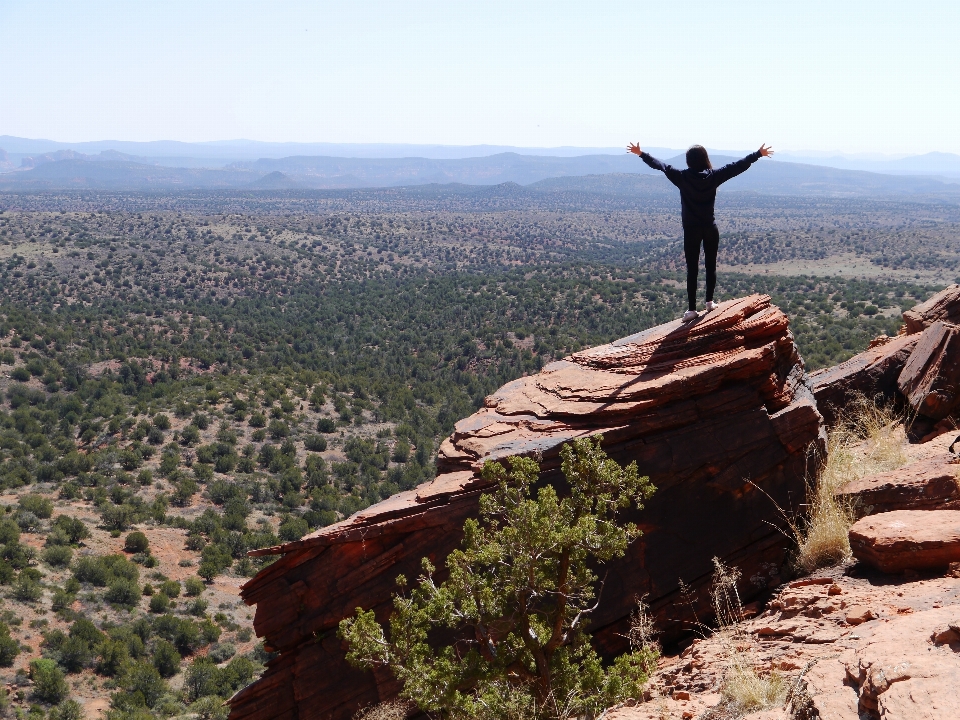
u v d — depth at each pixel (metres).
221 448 107.88
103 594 66.88
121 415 122.62
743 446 7.36
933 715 2.96
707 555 7.21
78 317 196.62
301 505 94.06
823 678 3.78
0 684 51.28
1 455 100.44
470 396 145.38
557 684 5.14
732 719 4.15
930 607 4.83
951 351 9.35
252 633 65.75
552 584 5.31
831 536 6.75
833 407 10.54
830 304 148.88
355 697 6.98
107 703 51.72
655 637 6.98
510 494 5.72
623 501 5.58
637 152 8.86
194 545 80.75
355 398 141.25
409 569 7.11
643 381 7.76
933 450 8.33
